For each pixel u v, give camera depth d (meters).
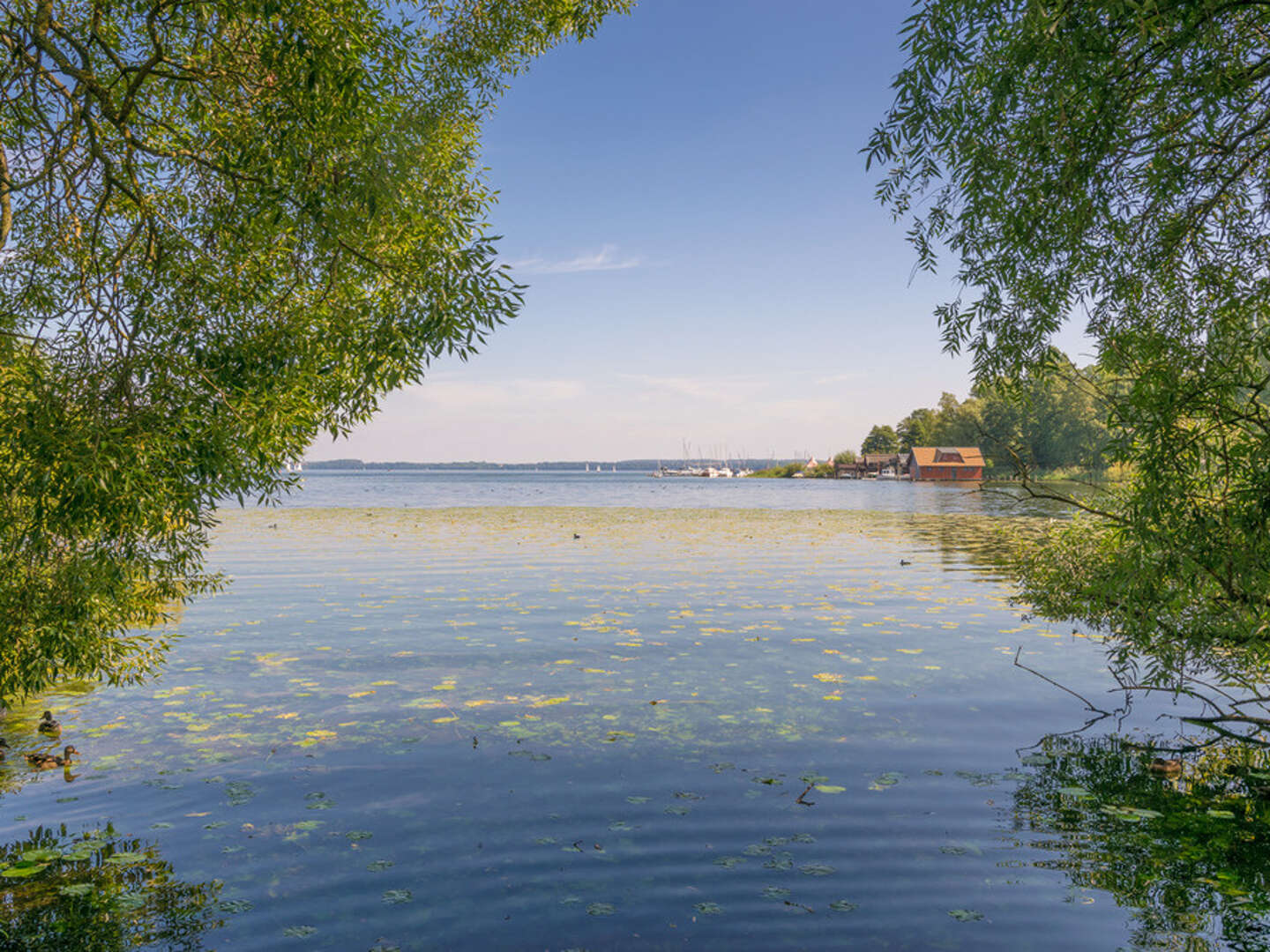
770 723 8.67
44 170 5.65
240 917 4.84
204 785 6.92
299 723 8.68
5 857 5.62
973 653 11.98
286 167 5.66
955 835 5.99
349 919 4.82
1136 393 5.98
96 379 5.46
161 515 6.00
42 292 6.23
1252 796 6.81
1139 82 5.36
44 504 5.67
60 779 7.05
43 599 6.32
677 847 5.77
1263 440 5.34
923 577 19.88
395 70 5.89
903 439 157.75
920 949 4.48
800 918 4.85
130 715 8.95
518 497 71.62
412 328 5.64
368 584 18.69
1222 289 6.12
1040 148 5.55
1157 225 6.02
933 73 5.56
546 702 9.46
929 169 6.32
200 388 5.82
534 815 6.30
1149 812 6.43
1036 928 4.73
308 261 6.11
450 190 6.36
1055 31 4.95
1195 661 8.05
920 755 7.70
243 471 6.04
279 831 6.03
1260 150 5.38
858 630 13.60
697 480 163.38
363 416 6.50
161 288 6.01
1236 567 5.77
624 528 35.28
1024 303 6.82
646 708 9.21
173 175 6.27
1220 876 5.38
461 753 7.73
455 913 4.88
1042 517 41.44
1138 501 6.02
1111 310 6.48
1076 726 8.66
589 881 5.29
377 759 7.55
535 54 8.38
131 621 7.86
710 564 22.45
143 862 5.55
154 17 5.54
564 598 16.83
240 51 5.75
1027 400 7.24
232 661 11.45
